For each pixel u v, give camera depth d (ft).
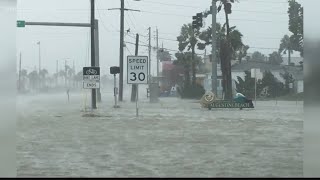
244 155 159.84
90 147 179.32
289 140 201.16
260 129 247.91
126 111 405.39
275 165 139.74
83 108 440.04
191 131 237.86
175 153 164.45
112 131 237.25
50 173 125.90
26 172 126.93
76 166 137.59
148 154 162.09
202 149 173.88
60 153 163.84
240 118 327.26
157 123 283.79
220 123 284.41
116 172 128.36
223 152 166.91
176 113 380.37
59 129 247.50
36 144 187.83
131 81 333.21
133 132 232.73
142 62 334.24
